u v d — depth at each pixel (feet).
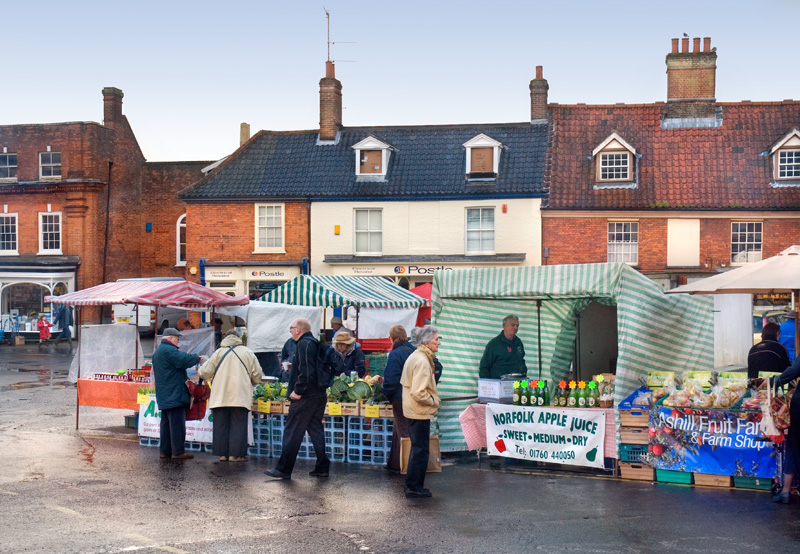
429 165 110.83
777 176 103.04
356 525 26.86
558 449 35.63
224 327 69.67
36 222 133.59
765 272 34.24
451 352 40.96
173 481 33.65
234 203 111.86
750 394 32.89
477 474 35.65
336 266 110.01
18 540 24.85
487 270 39.32
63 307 122.01
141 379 46.70
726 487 32.30
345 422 38.91
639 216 103.14
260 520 27.45
